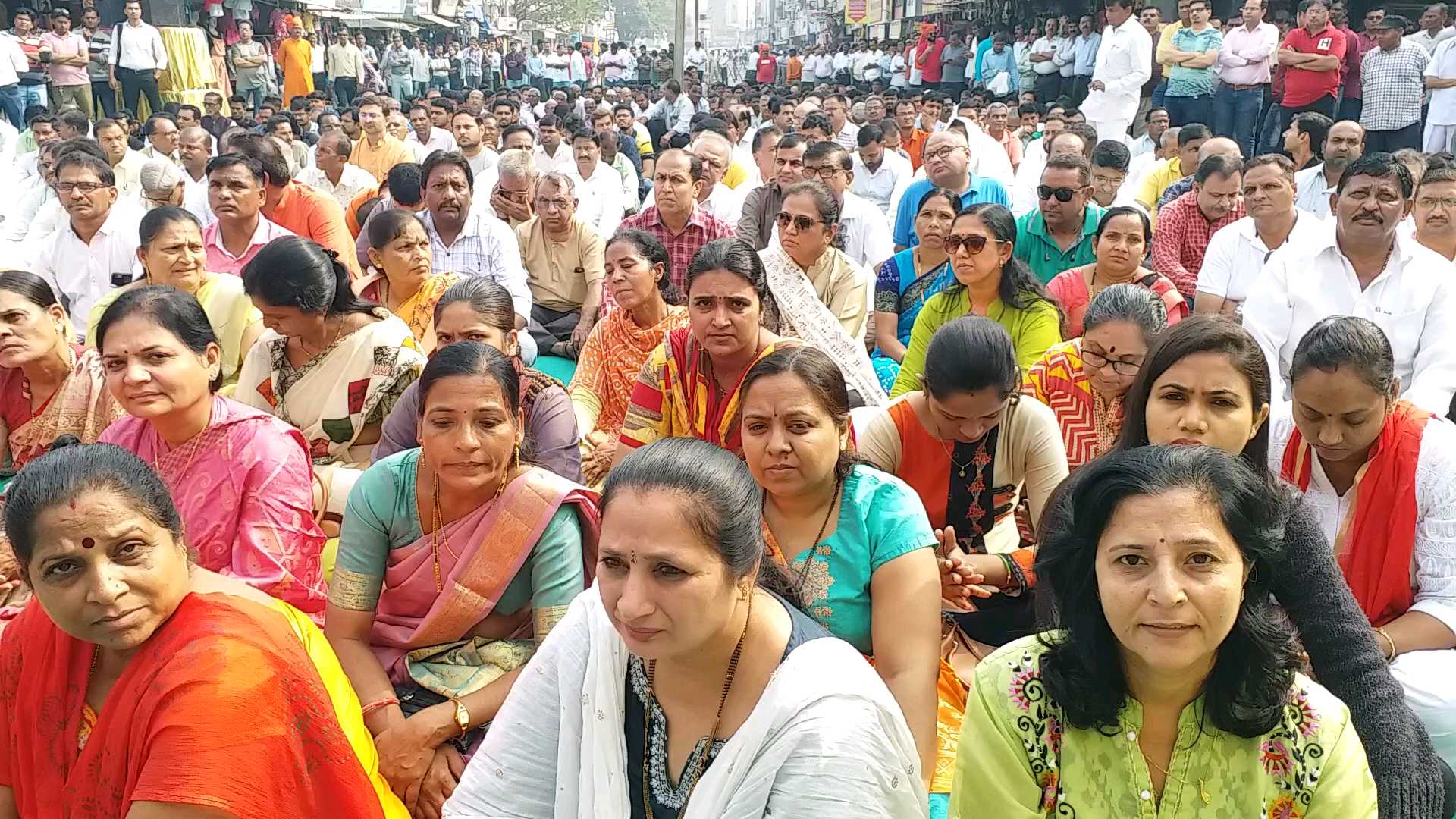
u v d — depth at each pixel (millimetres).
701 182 8875
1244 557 1758
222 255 5812
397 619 2881
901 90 24828
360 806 2123
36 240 6789
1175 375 2689
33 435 3932
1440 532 2953
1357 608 2344
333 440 3912
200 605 2057
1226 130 13492
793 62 33375
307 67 22906
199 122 12039
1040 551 1928
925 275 5781
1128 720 1863
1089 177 6000
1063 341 4828
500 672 2812
